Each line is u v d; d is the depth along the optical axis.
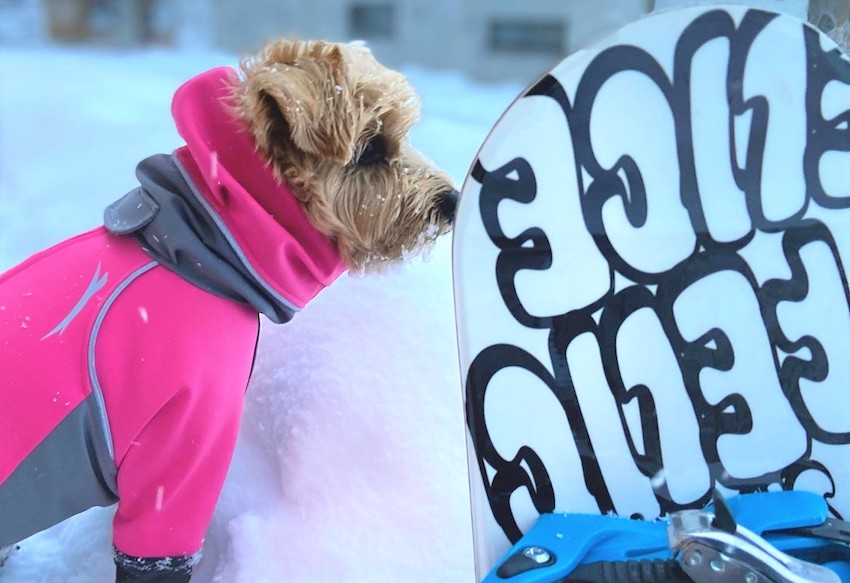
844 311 1.11
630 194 1.07
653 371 1.10
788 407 1.12
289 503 1.33
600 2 6.34
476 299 1.05
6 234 2.99
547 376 1.07
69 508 1.17
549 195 1.05
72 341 1.11
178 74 6.00
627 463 1.10
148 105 4.82
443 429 1.36
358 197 1.30
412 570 1.22
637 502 1.10
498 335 1.06
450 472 1.32
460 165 2.91
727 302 1.10
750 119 1.07
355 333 1.46
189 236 1.16
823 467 1.12
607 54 1.04
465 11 6.75
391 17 7.06
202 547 1.33
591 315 1.08
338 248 1.35
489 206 1.04
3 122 4.38
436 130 3.62
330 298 1.53
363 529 1.27
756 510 1.07
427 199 1.37
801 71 1.07
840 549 1.03
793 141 1.08
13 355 1.10
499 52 6.73
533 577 0.94
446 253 1.64
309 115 1.17
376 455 1.33
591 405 1.09
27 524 1.13
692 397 1.11
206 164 1.16
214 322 1.16
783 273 1.10
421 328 1.46
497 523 1.06
